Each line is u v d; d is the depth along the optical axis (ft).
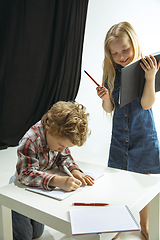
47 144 3.73
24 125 12.42
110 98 5.05
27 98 12.30
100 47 12.92
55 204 2.89
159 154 4.86
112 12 12.73
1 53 11.65
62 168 3.93
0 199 3.18
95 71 13.14
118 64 5.01
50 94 12.44
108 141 12.01
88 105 13.34
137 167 4.88
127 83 4.13
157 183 3.46
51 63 12.24
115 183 3.49
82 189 3.29
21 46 11.78
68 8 11.78
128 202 2.91
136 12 12.83
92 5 12.80
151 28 13.00
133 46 4.56
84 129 3.26
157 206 3.75
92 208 2.75
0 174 7.97
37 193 3.19
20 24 11.59
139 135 4.79
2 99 11.99
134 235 4.60
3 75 11.82
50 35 12.12
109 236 2.44
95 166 4.20
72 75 12.27
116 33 4.55
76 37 11.98
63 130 3.15
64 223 2.55
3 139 11.98
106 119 13.08
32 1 11.54
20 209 2.97
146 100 4.46
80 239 2.47
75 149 11.00
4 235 3.33
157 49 13.16
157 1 12.82
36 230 4.43
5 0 11.37
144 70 4.21
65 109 3.30
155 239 3.85
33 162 3.57
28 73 12.11
